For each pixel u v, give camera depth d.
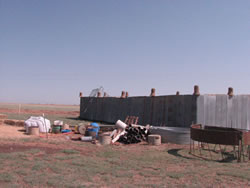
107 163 8.72
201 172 7.78
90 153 10.62
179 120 16.84
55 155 9.79
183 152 11.51
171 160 9.60
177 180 6.89
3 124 20.12
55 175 6.85
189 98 16.12
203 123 15.72
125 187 6.01
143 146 13.05
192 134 11.22
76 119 32.44
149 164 8.79
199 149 11.87
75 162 8.52
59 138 15.05
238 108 17.16
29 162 8.38
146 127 15.75
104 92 30.12
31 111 50.28
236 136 9.58
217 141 9.87
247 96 17.69
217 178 7.11
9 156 9.05
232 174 7.48
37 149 10.73
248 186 6.44
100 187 6.01
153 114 19.91
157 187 6.12
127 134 14.56
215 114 16.22
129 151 11.41
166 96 18.47
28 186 5.91
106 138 13.25
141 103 21.81
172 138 14.14
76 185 6.00
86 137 14.43
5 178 6.36
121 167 8.11
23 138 14.12
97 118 29.86
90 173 7.24
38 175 6.78
